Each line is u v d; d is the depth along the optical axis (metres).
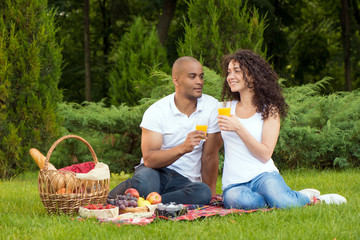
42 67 7.83
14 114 7.64
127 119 8.09
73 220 3.54
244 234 3.00
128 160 8.56
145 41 10.51
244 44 7.80
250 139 3.94
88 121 8.16
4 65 7.43
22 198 5.10
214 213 3.67
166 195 4.19
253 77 4.10
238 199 3.95
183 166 4.44
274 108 4.10
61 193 3.77
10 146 7.52
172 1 15.89
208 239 2.94
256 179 4.02
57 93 8.14
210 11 7.84
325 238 2.90
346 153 7.84
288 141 7.57
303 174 7.29
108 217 3.63
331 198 4.12
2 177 7.60
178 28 17.84
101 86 18.89
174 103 4.45
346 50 16.34
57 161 8.47
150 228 3.25
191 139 4.05
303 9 19.50
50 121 7.80
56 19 17.44
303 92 8.42
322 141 7.65
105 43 19.66
